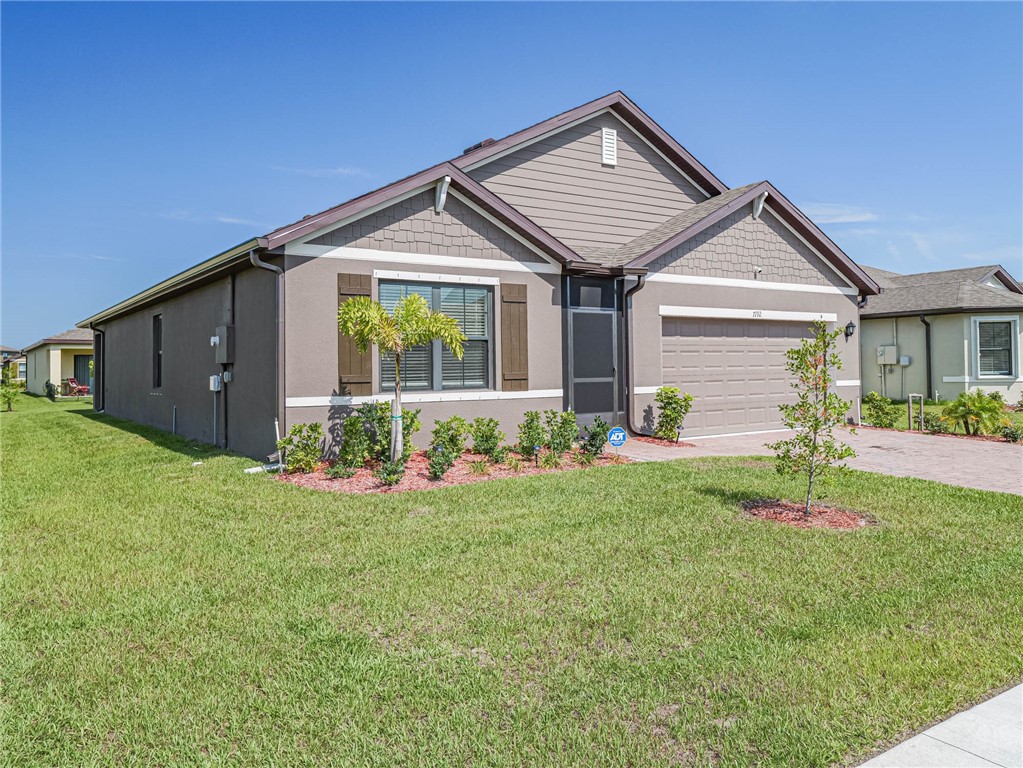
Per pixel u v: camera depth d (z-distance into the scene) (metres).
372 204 9.41
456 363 10.51
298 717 3.01
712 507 6.84
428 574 4.84
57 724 2.98
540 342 11.16
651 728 2.94
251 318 10.02
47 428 15.97
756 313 13.75
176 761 2.71
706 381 13.32
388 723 2.96
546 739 2.85
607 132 13.93
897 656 3.59
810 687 3.28
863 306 15.56
